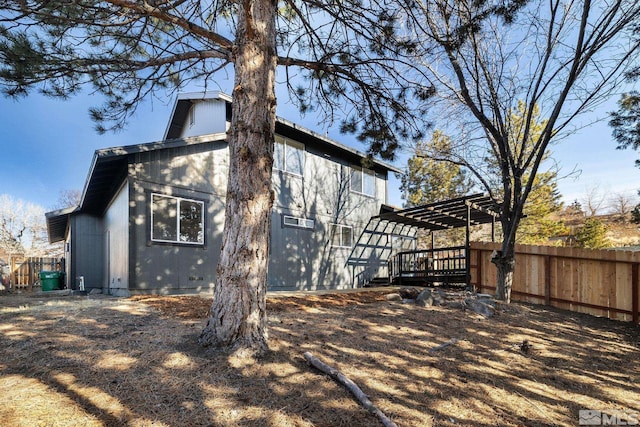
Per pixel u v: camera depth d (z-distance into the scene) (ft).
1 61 14.48
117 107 18.92
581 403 10.37
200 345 11.27
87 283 36.86
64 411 7.67
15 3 12.71
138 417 7.70
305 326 14.83
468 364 12.48
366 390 9.82
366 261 46.09
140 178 25.49
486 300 21.54
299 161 38.09
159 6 14.85
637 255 20.02
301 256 37.37
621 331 17.93
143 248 25.35
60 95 17.21
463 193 63.16
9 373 9.25
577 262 22.85
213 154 30.35
